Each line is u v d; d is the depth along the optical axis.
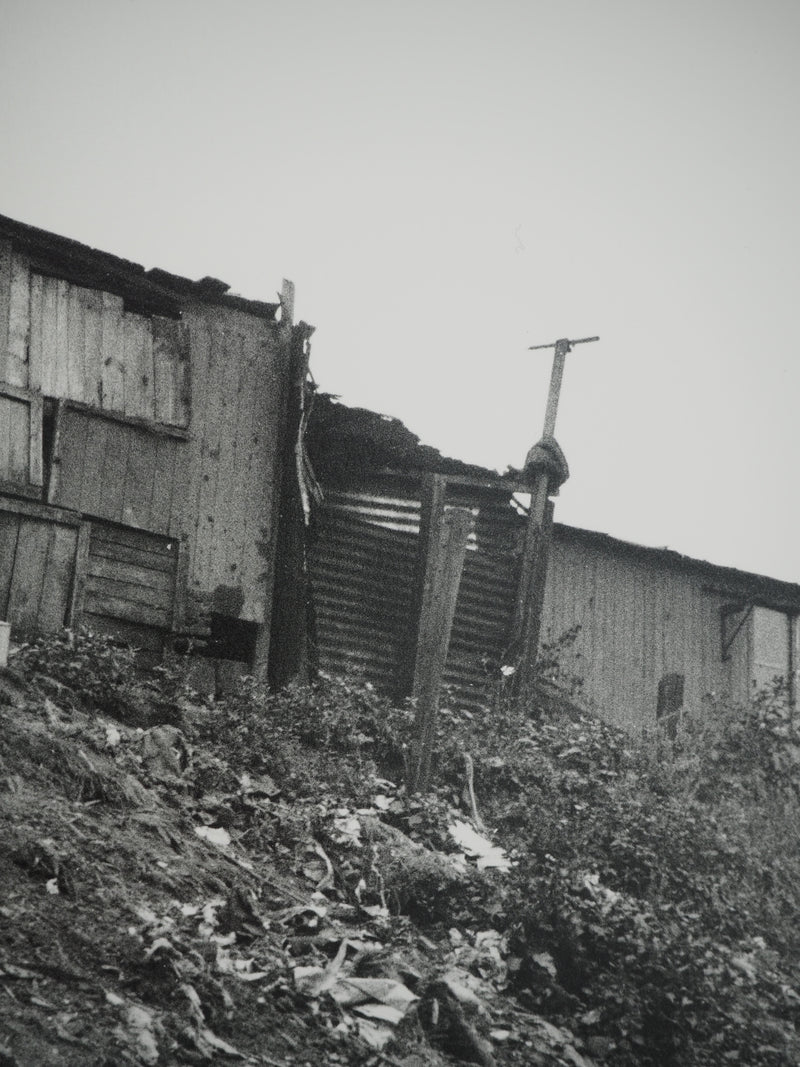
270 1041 4.63
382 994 5.35
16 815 5.68
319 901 6.43
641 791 9.28
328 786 8.36
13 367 10.71
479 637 13.56
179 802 6.95
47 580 10.49
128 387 11.41
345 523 13.20
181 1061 4.21
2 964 4.38
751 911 7.33
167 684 9.91
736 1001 5.87
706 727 12.01
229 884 6.10
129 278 11.60
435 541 8.84
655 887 7.26
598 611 15.86
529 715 12.84
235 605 11.66
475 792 9.70
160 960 4.79
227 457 11.91
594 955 6.09
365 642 12.89
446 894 6.87
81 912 5.04
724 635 16.95
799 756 11.49
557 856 7.29
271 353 12.44
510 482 13.76
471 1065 5.04
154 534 11.31
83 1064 3.91
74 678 8.38
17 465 10.52
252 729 8.91
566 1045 5.44
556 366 14.48
